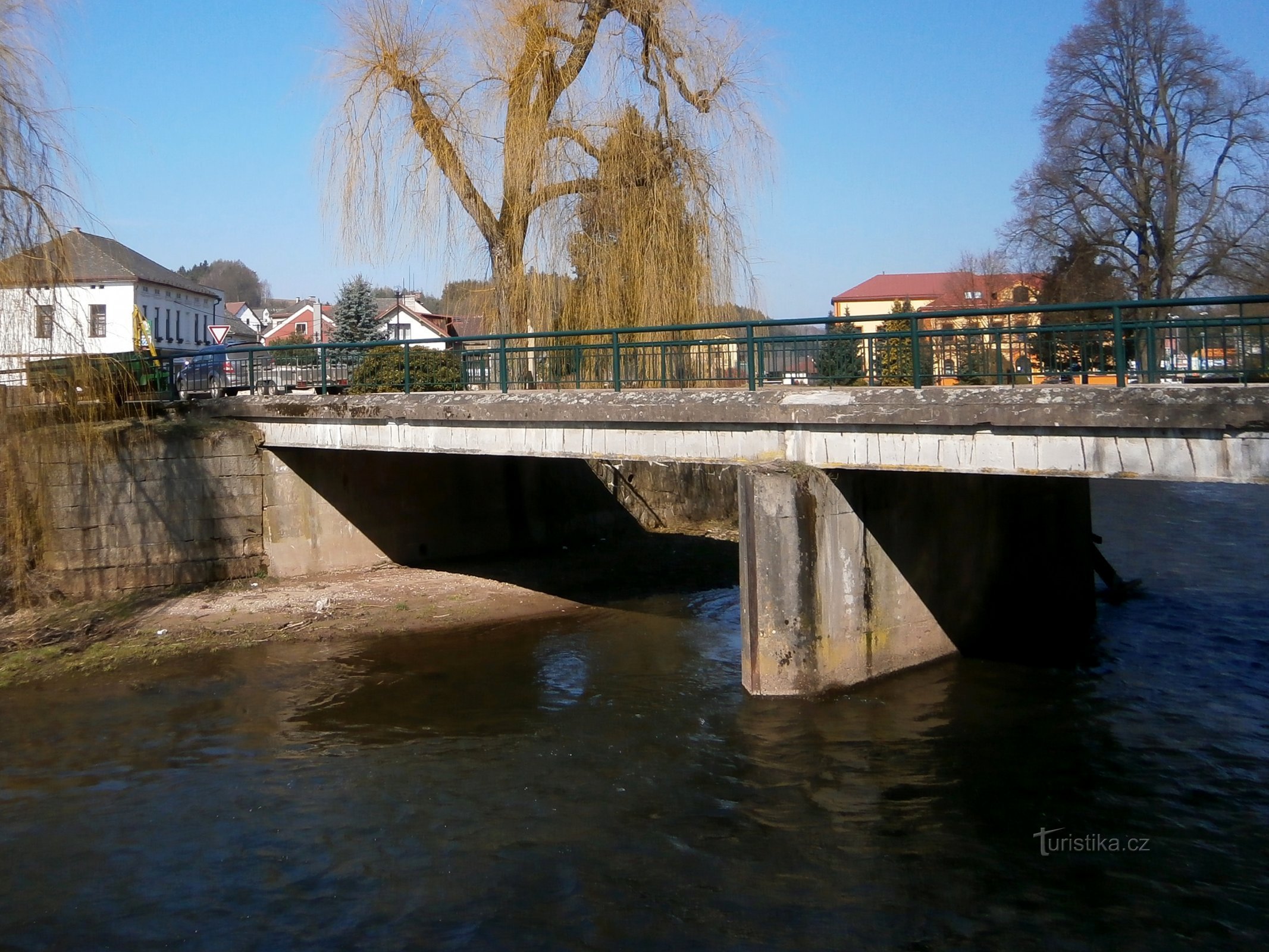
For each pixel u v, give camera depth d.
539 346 19.61
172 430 18.09
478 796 9.62
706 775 9.92
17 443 16.55
